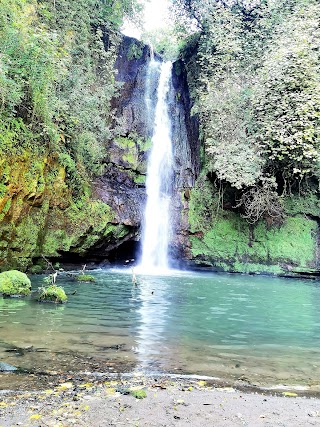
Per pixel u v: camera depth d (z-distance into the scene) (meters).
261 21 17.44
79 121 14.74
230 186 17.02
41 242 12.82
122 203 16.16
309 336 6.57
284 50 15.00
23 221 11.91
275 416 3.65
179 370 4.81
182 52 21.23
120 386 4.22
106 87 17.44
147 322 7.12
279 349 5.79
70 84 15.02
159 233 17.67
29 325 6.50
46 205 12.76
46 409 3.60
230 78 17.11
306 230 15.90
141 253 17.28
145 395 3.97
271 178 15.19
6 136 10.91
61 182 13.37
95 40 17.91
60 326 6.55
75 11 16.27
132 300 9.19
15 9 11.98
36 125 12.40
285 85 14.87
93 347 5.53
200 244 17.14
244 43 17.70
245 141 16.06
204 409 3.74
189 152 19.02
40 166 12.18
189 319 7.50
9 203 11.14
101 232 14.59
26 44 11.55
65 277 12.42
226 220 17.12
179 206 17.83
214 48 18.80
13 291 9.02
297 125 14.59
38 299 8.66
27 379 4.31
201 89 18.20
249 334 6.58
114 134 18.00
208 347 5.76
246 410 3.75
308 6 16.27
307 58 14.59
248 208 15.83
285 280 14.34
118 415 3.54
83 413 3.55
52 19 15.20
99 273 14.19
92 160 15.77
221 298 9.99
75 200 14.26
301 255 15.50
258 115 15.62
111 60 17.98
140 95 20.09
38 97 12.12
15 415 3.46
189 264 17.12
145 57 21.19
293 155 14.43
